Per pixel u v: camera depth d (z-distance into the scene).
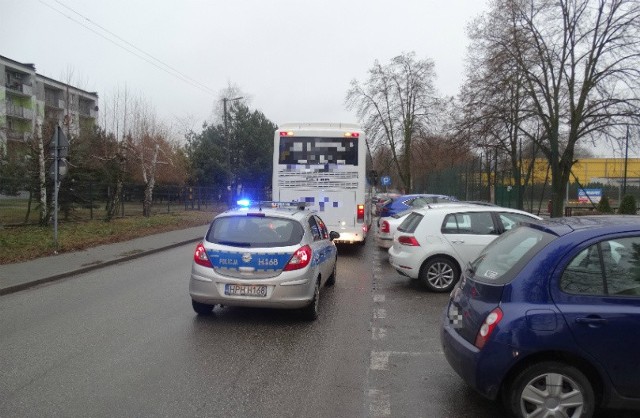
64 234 17.16
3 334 6.34
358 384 4.82
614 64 22.64
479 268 4.46
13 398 4.38
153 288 9.48
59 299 8.48
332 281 9.76
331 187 14.05
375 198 36.09
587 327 3.64
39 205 19.53
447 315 4.55
